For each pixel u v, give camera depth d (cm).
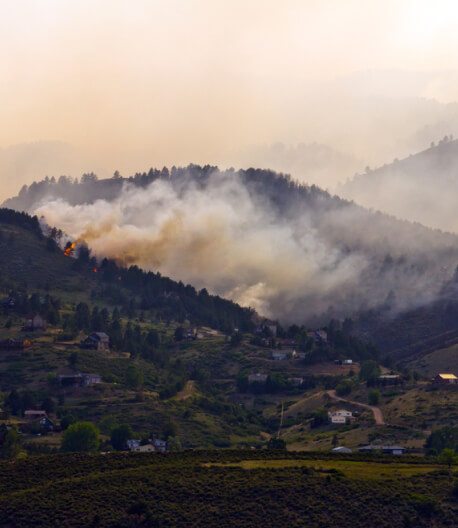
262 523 16712
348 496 17712
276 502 17538
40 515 16762
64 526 16350
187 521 16762
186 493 17925
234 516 16975
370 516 16912
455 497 17588
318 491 17938
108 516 16750
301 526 16575
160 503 17475
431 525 16588
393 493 17762
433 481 18562
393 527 16538
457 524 16575
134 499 17638
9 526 16462
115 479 18875
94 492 17988
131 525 16412
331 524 16662
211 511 17150
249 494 17888
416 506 17162
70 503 17350
